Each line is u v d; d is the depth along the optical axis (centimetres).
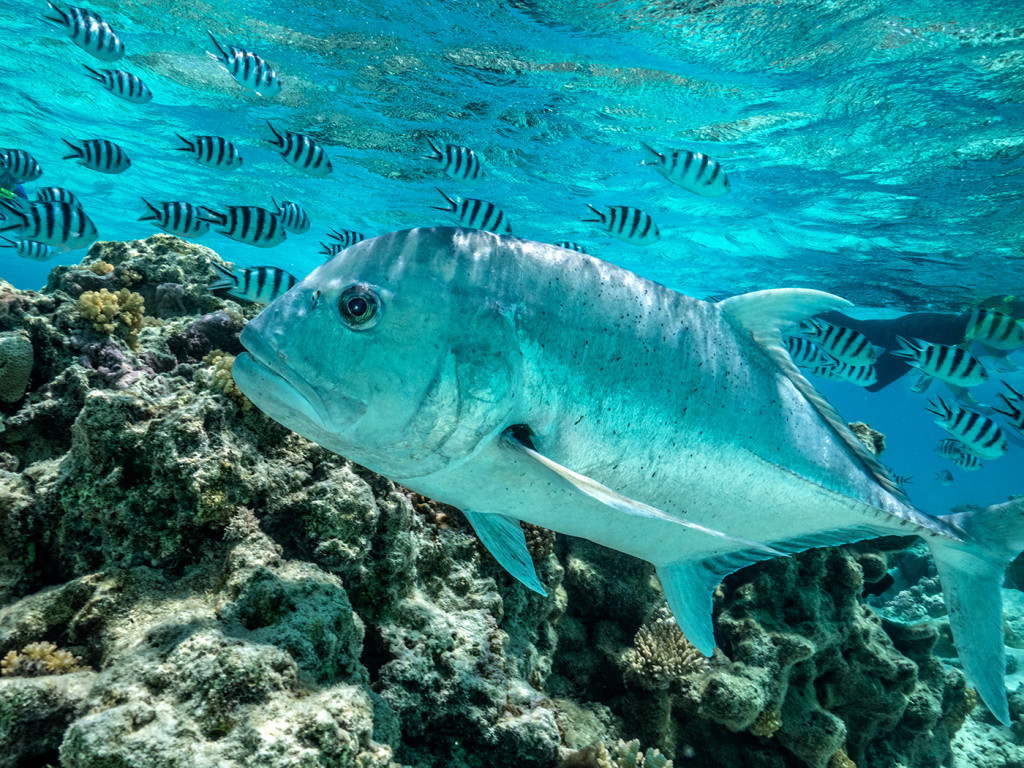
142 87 121
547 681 83
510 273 47
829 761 95
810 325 131
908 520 66
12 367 69
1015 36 130
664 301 54
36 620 47
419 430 43
